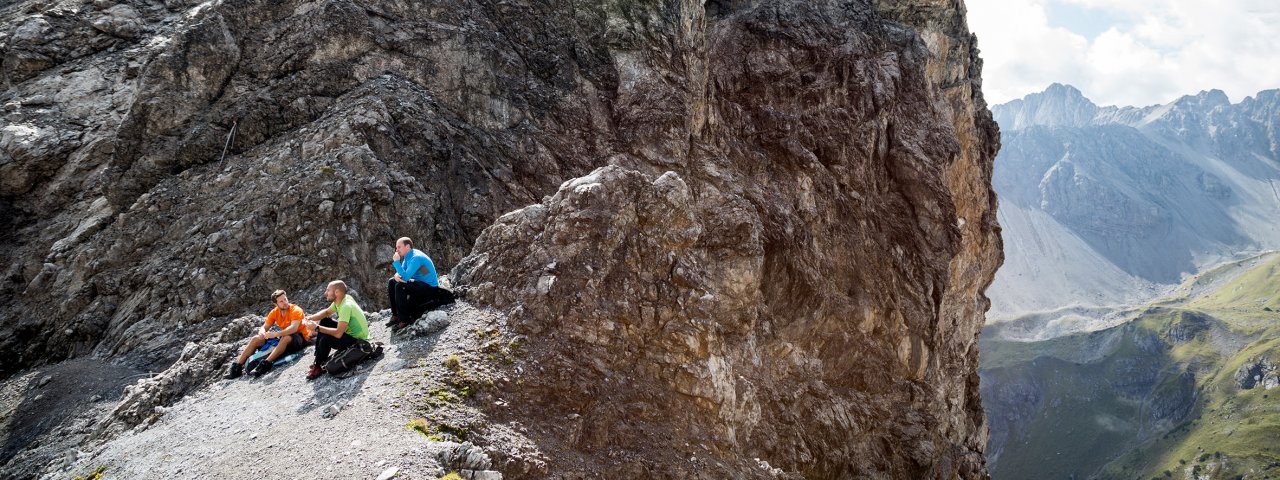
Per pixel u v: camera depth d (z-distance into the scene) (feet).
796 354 79.00
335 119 74.64
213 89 77.00
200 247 66.69
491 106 82.69
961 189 126.41
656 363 47.06
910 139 106.11
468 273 49.70
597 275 47.98
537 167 81.10
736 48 100.83
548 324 44.93
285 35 79.82
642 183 53.16
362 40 80.38
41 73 86.58
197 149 74.49
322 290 64.23
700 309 50.65
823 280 86.48
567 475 36.04
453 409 36.65
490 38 85.46
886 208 101.71
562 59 88.58
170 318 63.16
